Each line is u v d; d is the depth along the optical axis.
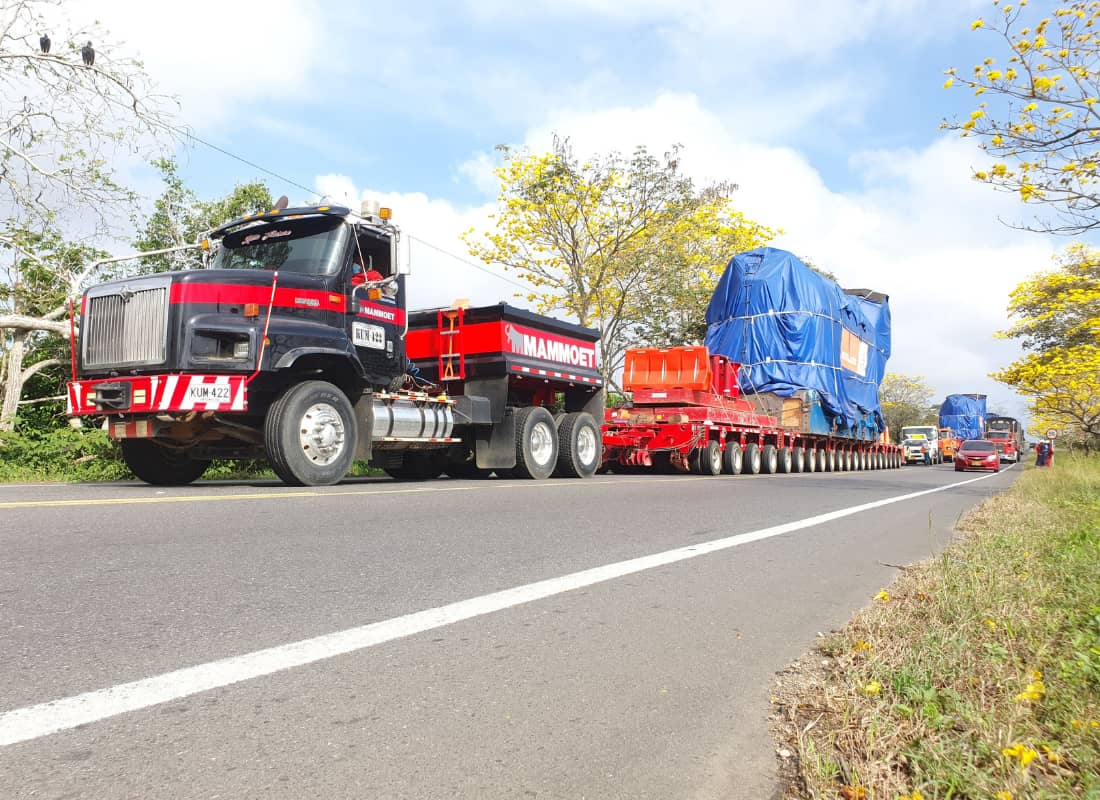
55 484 8.86
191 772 1.83
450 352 11.98
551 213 24.86
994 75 9.12
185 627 2.97
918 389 95.75
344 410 8.80
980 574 4.38
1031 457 65.56
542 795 1.85
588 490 9.85
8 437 12.11
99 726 2.06
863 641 3.20
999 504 10.52
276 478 11.42
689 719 2.40
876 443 31.67
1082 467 18.25
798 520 7.79
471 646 2.96
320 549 4.59
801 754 2.08
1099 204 9.05
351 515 6.04
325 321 8.80
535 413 12.16
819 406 23.78
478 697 2.45
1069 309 22.94
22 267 15.11
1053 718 2.34
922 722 2.26
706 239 27.70
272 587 3.64
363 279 9.41
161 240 17.06
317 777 1.85
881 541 6.62
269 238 9.34
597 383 13.80
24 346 14.61
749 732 2.32
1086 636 3.13
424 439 10.40
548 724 2.29
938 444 52.78
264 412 8.60
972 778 1.91
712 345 23.81
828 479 17.72
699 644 3.21
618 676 2.75
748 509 8.52
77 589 3.43
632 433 18.61
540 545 5.22
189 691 2.33
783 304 22.58
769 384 22.47
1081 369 22.17
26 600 3.22
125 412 7.70
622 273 25.47
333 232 9.07
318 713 2.24
